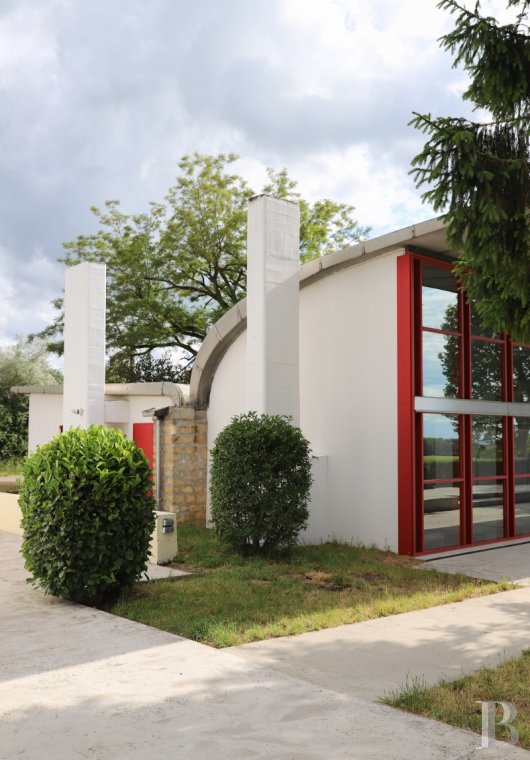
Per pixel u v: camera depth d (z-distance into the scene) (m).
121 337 29.31
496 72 6.66
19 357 39.12
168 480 13.88
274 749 3.84
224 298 29.88
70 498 7.24
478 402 12.31
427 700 4.59
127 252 29.12
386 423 11.36
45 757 3.75
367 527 11.57
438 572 9.55
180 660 5.44
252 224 11.56
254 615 6.91
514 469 13.20
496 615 7.14
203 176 28.88
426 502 11.31
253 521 9.92
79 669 5.22
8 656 5.57
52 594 7.83
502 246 6.54
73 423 14.76
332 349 12.29
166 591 8.04
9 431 35.62
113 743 3.92
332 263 11.98
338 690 4.91
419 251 11.31
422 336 11.38
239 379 13.66
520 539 12.86
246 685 4.87
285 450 10.13
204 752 3.80
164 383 14.85
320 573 9.20
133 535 7.65
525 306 6.84
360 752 3.80
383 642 6.12
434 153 6.35
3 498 13.95
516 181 6.54
